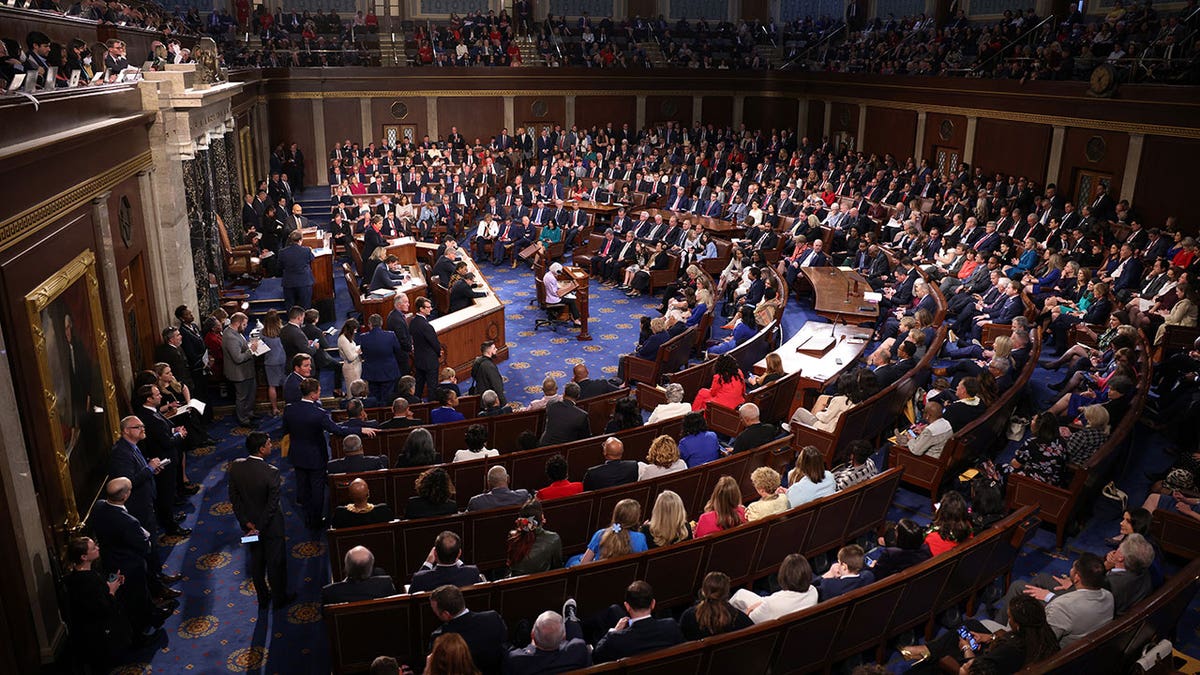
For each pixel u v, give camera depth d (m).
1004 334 15.70
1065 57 23.81
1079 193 23.17
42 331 8.09
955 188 24.72
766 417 12.31
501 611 7.10
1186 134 19.55
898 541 7.51
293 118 32.25
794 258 21.38
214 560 9.54
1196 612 8.29
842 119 33.22
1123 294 16.91
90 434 9.50
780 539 8.29
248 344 13.22
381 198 27.02
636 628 6.19
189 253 14.42
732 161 31.55
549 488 8.67
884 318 18.14
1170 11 24.62
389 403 13.38
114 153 10.80
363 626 6.86
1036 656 6.08
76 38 12.85
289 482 11.41
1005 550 8.05
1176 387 12.23
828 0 38.78
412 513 8.20
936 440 10.16
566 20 37.47
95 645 7.34
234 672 7.75
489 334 16.38
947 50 29.41
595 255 23.61
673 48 36.81
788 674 6.79
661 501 7.81
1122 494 10.27
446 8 36.31
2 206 7.19
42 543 7.61
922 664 6.63
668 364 14.80
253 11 33.75
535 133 34.31
